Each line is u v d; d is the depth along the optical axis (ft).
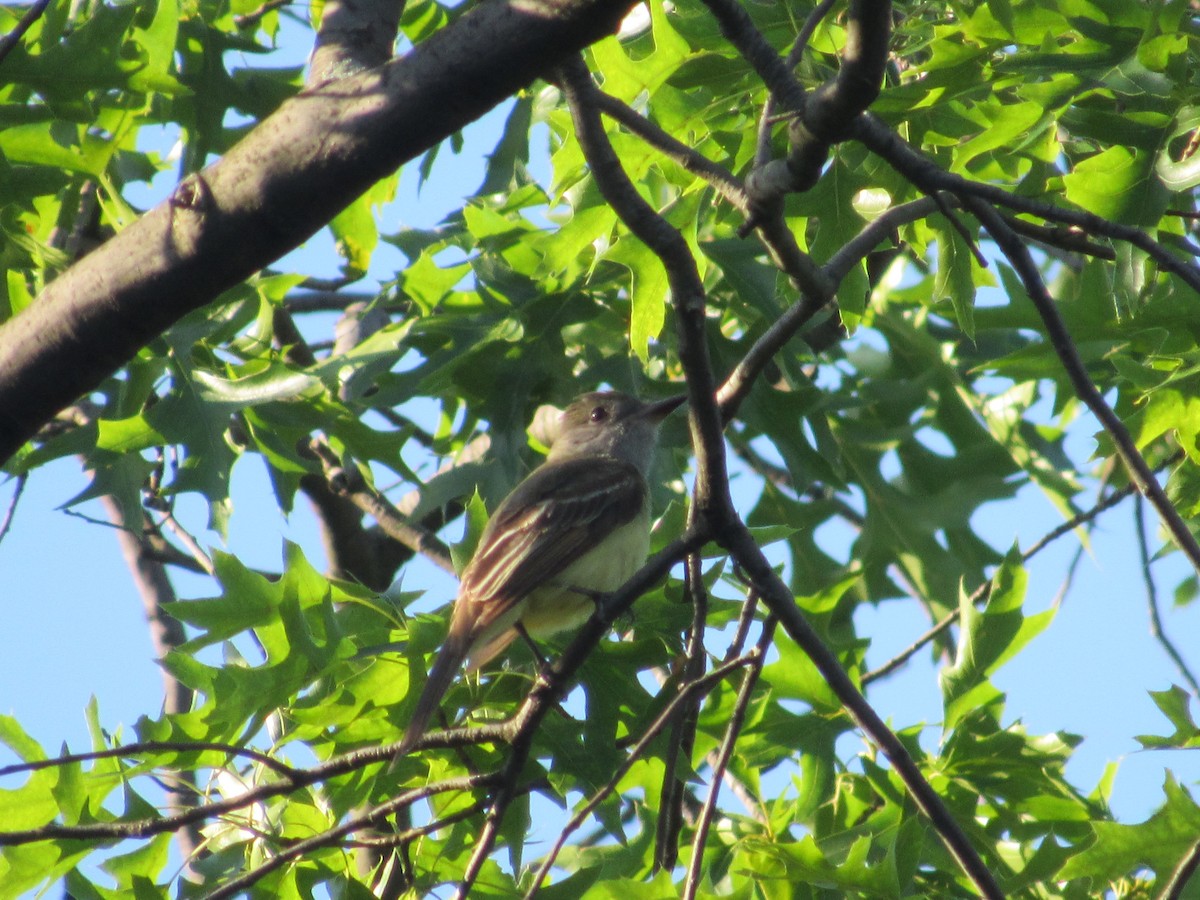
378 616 33.68
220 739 29.40
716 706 34.86
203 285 22.09
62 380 22.66
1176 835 28.84
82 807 30.48
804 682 34.53
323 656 29.84
